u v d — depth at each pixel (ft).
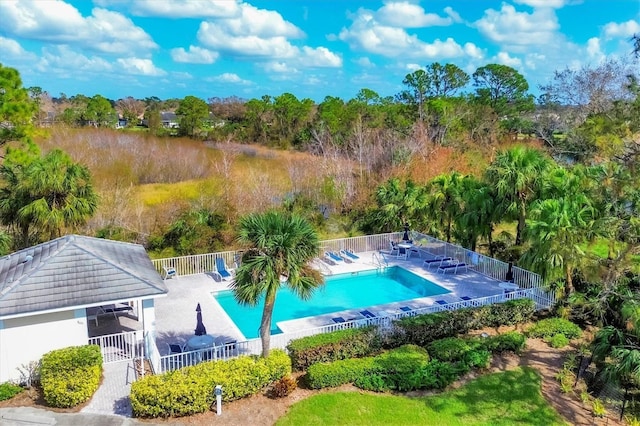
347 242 91.30
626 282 54.29
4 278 50.19
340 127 203.62
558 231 60.95
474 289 72.95
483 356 52.01
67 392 41.75
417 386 47.37
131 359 50.29
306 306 69.82
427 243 92.22
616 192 51.98
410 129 165.37
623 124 50.49
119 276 50.78
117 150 155.33
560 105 160.56
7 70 74.69
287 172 136.05
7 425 39.40
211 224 90.38
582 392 47.96
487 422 43.21
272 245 44.06
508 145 156.97
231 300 70.59
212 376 43.16
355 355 52.54
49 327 46.73
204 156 163.73
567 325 59.88
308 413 42.86
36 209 67.10
